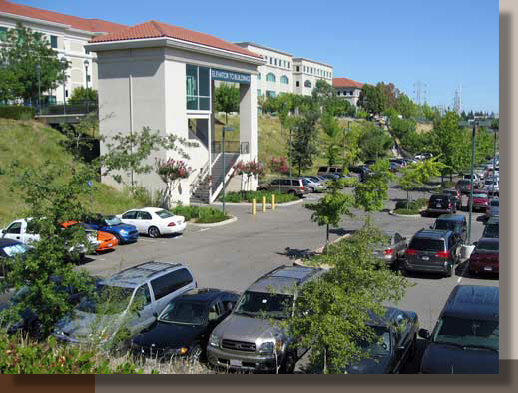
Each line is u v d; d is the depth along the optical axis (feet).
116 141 114.93
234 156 138.62
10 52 153.17
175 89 114.52
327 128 246.27
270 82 361.92
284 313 35.86
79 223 37.52
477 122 74.69
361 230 31.96
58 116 134.72
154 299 42.98
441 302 52.06
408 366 36.42
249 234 92.22
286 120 242.78
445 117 160.66
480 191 124.77
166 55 111.14
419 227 99.55
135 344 37.01
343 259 28.73
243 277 63.10
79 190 36.70
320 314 27.37
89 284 37.93
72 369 21.33
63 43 226.17
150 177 114.42
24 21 205.16
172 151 113.39
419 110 472.85
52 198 40.14
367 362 31.71
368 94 402.31
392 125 314.76
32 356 22.57
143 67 113.29
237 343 35.42
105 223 82.94
